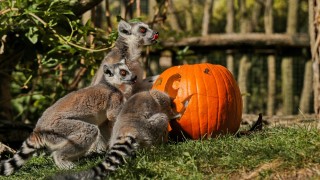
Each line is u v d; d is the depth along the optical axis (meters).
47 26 9.62
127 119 7.30
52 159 8.32
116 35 10.32
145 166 6.79
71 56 10.95
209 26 15.65
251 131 8.76
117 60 9.06
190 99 8.36
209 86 8.42
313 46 9.94
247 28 15.91
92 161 7.71
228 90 8.53
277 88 16.06
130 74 8.20
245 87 15.62
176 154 7.08
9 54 10.91
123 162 6.82
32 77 11.35
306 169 6.45
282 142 7.15
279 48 15.39
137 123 7.27
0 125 10.16
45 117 7.77
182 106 8.33
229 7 15.70
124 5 14.41
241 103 8.80
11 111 12.53
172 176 6.50
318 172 6.37
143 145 7.34
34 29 9.89
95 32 10.64
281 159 6.66
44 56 10.86
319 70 9.88
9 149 8.85
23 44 10.84
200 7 17.55
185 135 8.47
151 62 14.97
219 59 15.43
